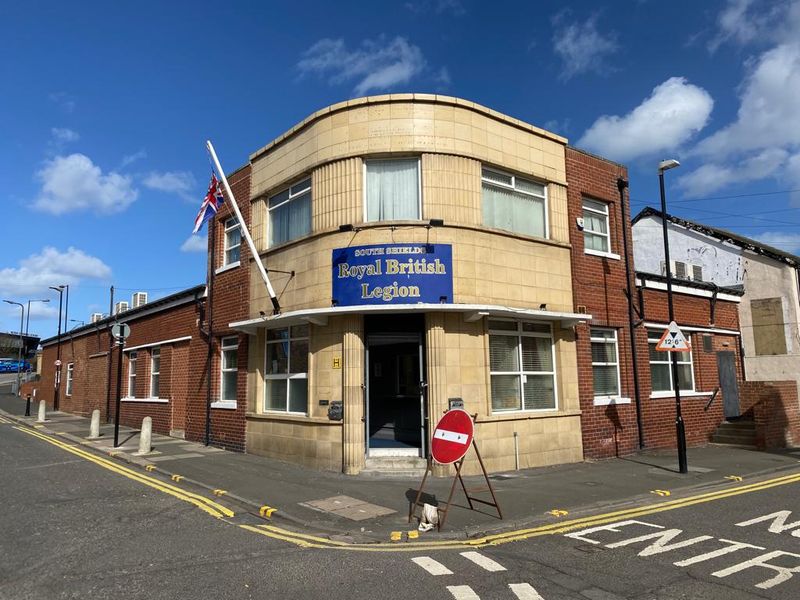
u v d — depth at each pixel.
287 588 5.37
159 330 20.09
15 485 10.22
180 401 18.03
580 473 11.57
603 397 14.32
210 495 9.58
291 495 9.38
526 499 9.10
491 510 8.41
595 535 7.21
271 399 13.77
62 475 11.26
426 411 11.42
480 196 12.39
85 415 26.84
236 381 15.44
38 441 17.06
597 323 14.30
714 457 14.17
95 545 6.69
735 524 7.79
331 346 11.82
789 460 13.73
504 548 6.67
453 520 7.83
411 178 12.17
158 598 5.11
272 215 14.54
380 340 11.81
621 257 15.30
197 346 17.22
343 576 5.70
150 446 14.16
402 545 6.84
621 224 15.53
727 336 18.58
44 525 7.54
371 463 11.38
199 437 16.39
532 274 13.03
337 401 11.59
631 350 15.09
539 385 13.02
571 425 13.17
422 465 11.30
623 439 14.35
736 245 21.66
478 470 11.34
